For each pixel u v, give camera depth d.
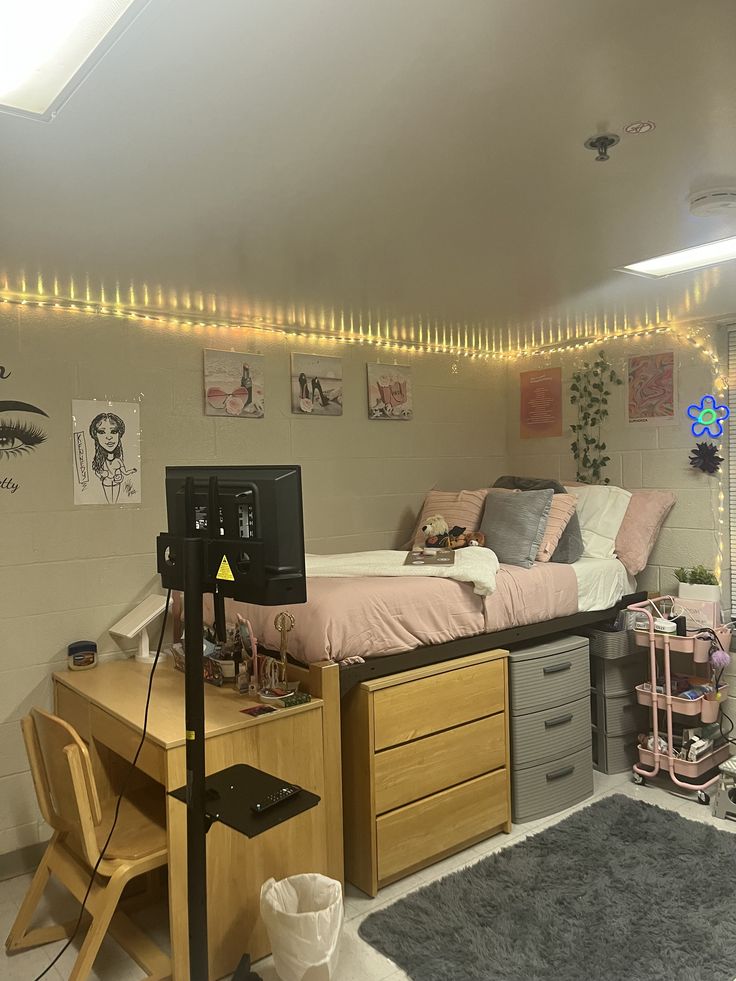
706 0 1.28
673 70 1.51
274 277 2.99
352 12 1.28
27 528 3.13
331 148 1.83
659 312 3.78
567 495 3.90
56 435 3.20
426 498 4.46
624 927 2.53
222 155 1.85
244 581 1.95
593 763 3.91
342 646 2.74
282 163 1.91
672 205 2.28
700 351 4.00
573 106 1.65
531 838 3.14
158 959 2.35
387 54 1.42
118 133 1.71
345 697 2.85
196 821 1.96
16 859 3.07
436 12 1.29
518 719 3.29
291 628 2.79
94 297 3.22
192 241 2.52
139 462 3.43
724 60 1.47
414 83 1.53
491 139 1.81
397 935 2.51
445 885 2.79
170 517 2.21
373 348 4.36
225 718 2.45
